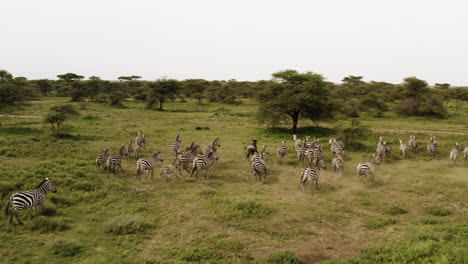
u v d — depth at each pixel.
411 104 43.38
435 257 7.54
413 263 7.49
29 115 37.84
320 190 13.79
